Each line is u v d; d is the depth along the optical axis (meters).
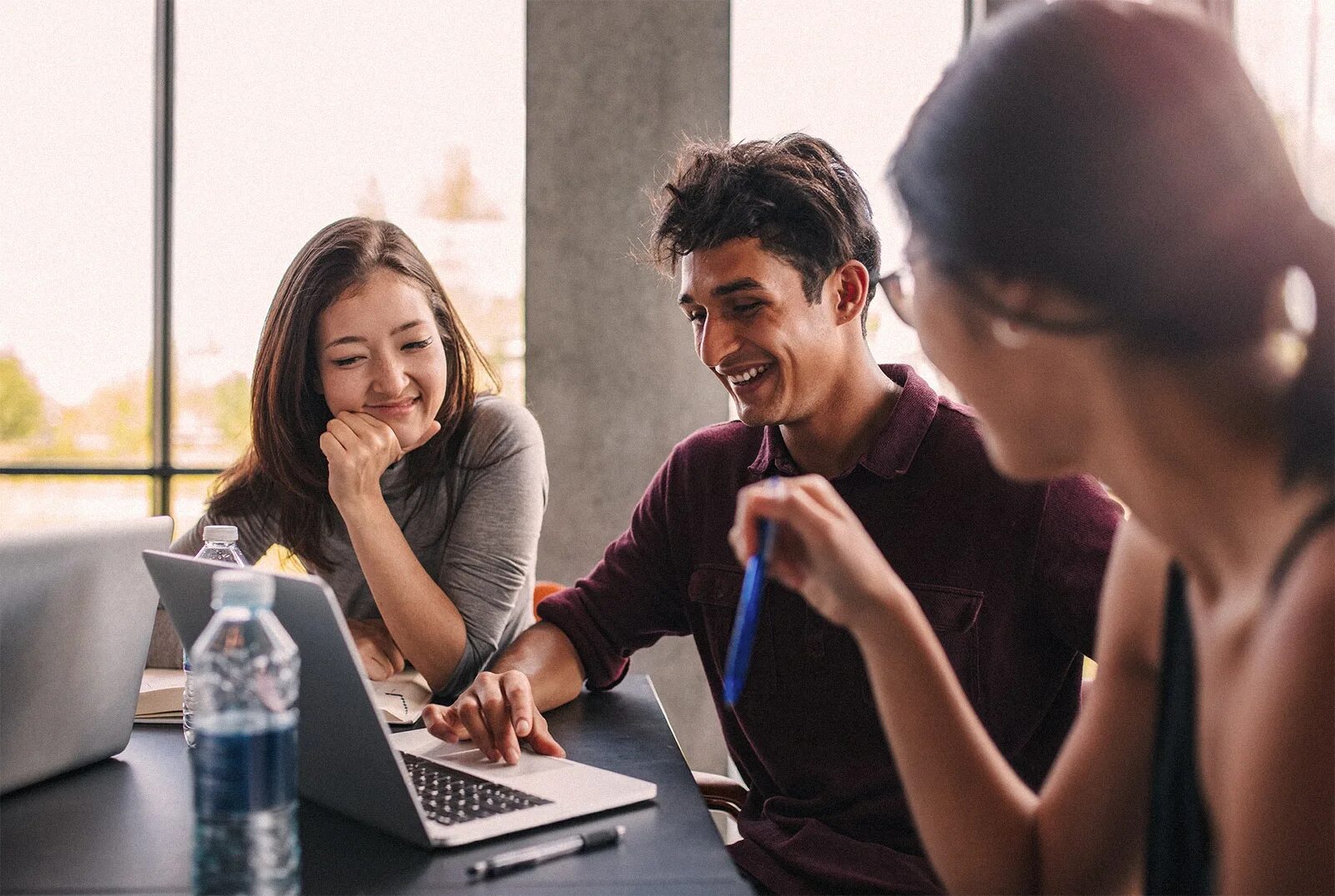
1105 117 0.59
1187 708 0.70
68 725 1.12
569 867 0.90
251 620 0.92
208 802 0.84
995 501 1.36
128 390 3.56
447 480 1.86
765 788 1.46
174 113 3.52
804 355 1.37
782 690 1.40
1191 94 0.58
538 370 3.41
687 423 3.42
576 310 3.41
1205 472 0.61
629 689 1.58
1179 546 0.65
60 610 1.09
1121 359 0.61
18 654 1.04
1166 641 0.73
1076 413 0.64
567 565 3.41
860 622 0.88
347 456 1.69
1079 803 0.88
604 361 3.41
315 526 1.83
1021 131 0.60
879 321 3.16
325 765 1.00
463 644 1.70
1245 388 0.59
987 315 0.64
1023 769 1.39
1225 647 0.64
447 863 0.91
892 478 1.39
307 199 3.54
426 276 1.83
